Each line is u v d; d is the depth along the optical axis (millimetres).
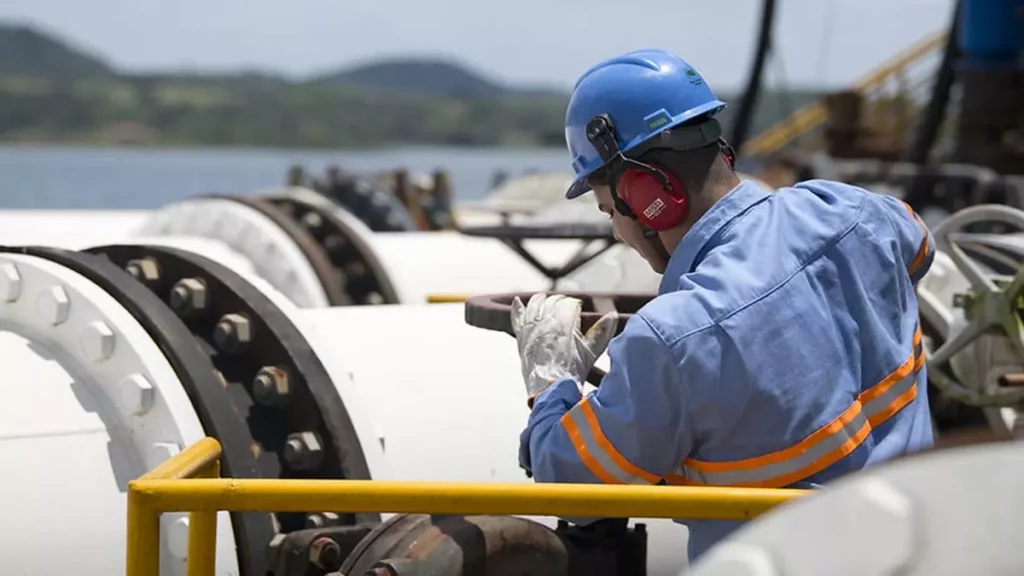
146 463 2822
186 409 2836
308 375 3055
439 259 6699
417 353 3416
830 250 2510
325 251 6527
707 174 2588
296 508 2334
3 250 3287
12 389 2867
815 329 2439
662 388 2385
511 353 3490
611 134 2584
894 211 2674
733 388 2383
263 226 6215
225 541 2811
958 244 4582
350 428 3020
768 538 1428
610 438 2426
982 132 9875
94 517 2730
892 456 2465
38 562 2670
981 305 3848
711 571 1431
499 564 2623
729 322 2387
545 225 4750
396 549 2629
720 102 2629
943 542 1323
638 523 2949
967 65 9859
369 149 176625
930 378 3912
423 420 3234
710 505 2279
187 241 6324
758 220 2525
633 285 5426
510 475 3230
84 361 2943
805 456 2420
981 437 1531
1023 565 1280
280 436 3059
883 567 1335
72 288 2994
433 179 12531
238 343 3104
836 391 2441
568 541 2760
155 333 2949
